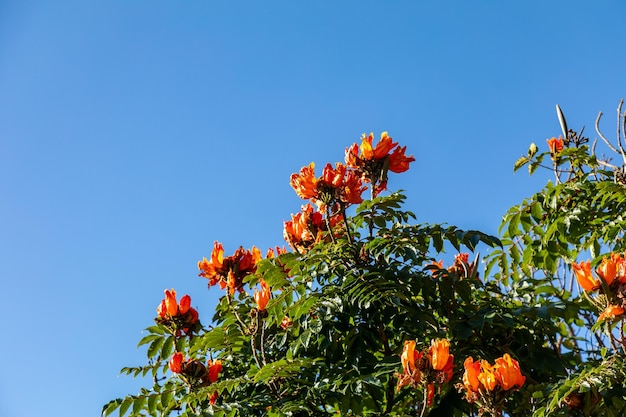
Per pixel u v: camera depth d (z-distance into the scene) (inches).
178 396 226.5
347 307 209.5
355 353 204.8
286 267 210.5
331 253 211.6
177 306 227.1
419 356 152.8
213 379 209.6
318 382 202.4
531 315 214.7
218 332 228.8
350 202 211.2
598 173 233.0
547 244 227.9
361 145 217.6
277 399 206.7
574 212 222.1
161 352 226.7
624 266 165.8
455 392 198.4
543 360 211.5
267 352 229.5
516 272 245.3
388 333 216.2
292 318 218.8
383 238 208.8
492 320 206.4
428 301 214.8
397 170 220.1
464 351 207.9
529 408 205.9
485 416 165.6
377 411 207.8
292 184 214.2
